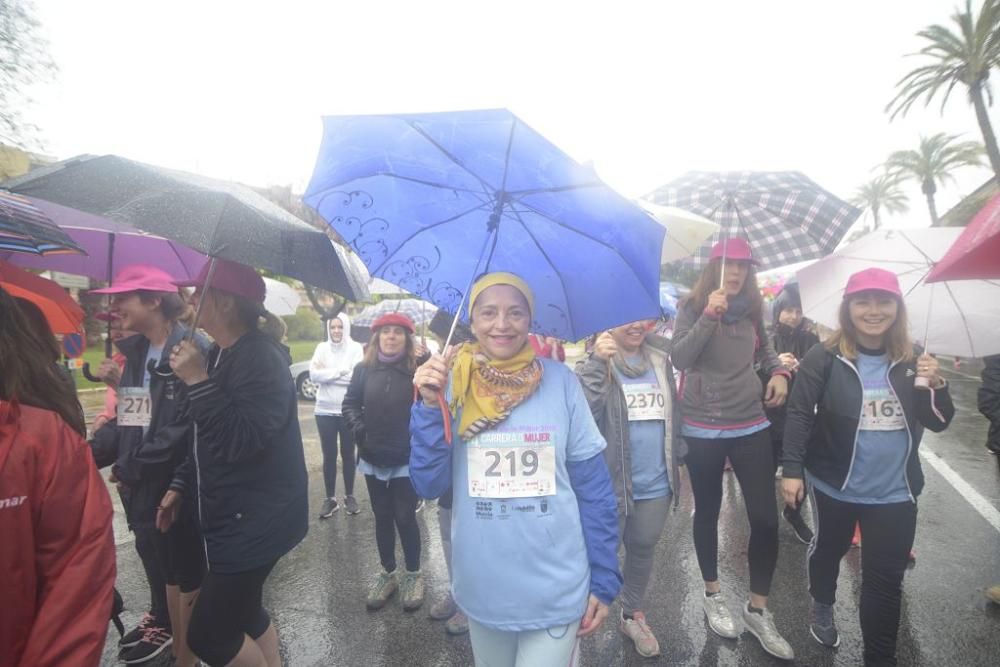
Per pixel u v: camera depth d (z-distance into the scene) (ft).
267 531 6.79
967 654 9.30
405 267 6.38
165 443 7.93
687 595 11.44
